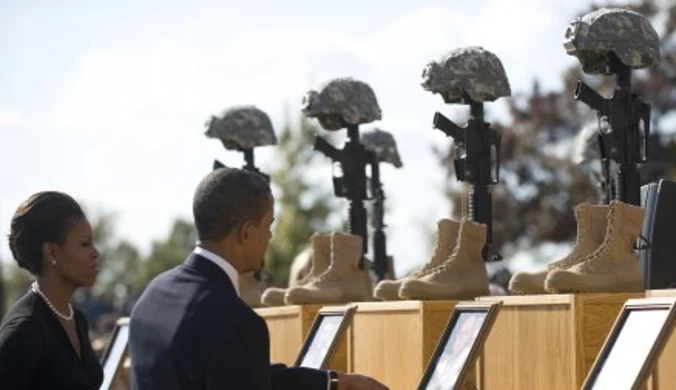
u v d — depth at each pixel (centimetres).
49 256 1347
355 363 1653
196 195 1206
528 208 4734
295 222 5472
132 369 1214
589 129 2344
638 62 1509
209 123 2120
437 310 1534
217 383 1159
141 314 1205
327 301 1727
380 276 2097
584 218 1428
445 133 1677
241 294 1980
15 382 1304
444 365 1349
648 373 1159
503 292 1931
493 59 1659
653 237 1570
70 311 1358
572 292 1391
